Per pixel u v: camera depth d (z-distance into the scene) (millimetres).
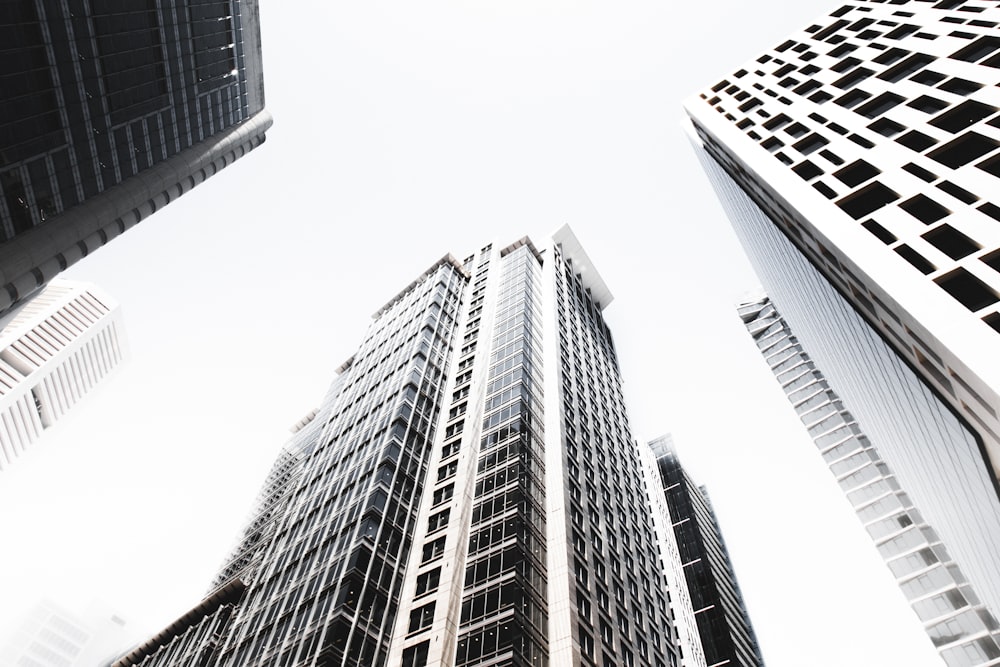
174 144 70000
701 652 105812
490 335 92125
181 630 93312
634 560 67812
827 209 40188
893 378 44250
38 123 49906
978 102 38781
